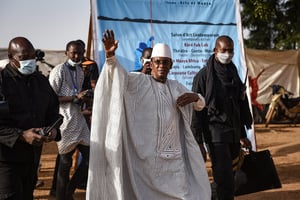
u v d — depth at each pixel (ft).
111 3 24.02
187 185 12.81
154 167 12.36
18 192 11.34
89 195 12.06
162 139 12.45
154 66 12.77
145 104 12.46
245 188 16.61
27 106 11.42
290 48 66.28
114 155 11.96
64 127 16.08
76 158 22.53
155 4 24.80
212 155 15.07
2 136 10.93
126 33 24.14
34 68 11.39
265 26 69.36
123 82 11.98
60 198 16.34
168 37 24.89
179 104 12.75
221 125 14.98
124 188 12.42
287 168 25.85
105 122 12.17
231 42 15.39
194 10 25.45
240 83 15.75
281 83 51.62
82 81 17.16
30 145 11.62
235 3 26.08
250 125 16.28
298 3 60.18
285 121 50.70
